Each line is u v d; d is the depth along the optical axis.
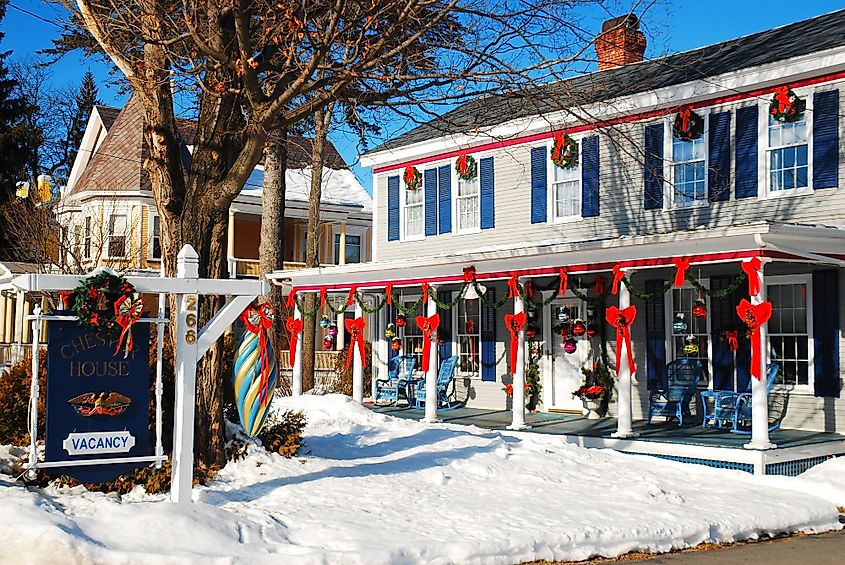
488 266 17.97
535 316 20.66
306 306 27.16
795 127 16.14
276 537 8.68
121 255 30.20
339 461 12.26
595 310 19.36
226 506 9.56
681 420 16.94
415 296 23.80
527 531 9.15
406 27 12.59
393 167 23.94
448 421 19.09
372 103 12.52
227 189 11.05
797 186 16.09
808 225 14.12
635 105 18.19
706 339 17.47
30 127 42.69
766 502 11.45
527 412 20.58
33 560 7.64
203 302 11.04
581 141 19.39
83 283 9.10
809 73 15.84
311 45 12.39
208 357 10.97
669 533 9.80
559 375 20.41
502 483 11.48
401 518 9.48
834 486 12.67
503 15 12.23
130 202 32.75
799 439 14.91
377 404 23.31
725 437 15.30
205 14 12.04
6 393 10.90
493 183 21.31
